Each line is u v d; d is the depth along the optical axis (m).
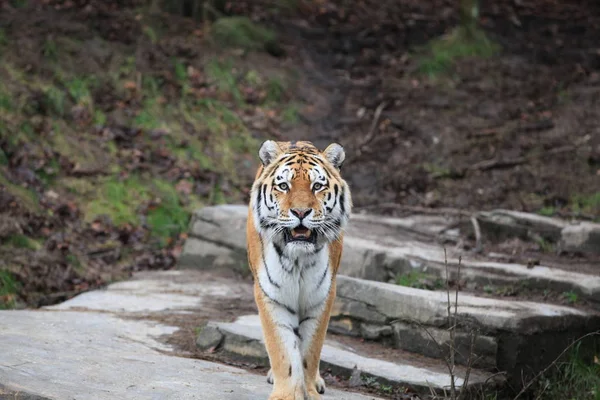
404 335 9.42
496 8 24.23
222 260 13.17
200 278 12.66
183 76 18.06
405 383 8.17
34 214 13.36
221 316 10.39
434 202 15.74
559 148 17.16
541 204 15.41
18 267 12.19
